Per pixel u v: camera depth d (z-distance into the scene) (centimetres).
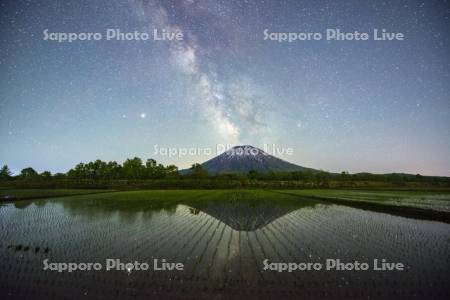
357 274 871
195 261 998
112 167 11569
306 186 8744
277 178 11181
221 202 3506
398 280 820
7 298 695
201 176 10775
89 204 3138
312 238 1414
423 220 2041
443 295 719
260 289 748
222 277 835
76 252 1123
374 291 741
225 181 9719
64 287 760
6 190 5906
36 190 5966
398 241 1352
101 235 1466
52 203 3234
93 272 877
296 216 2248
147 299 686
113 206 2931
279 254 1103
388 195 4806
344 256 1080
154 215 2258
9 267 927
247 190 7025
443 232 1584
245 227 1730
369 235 1494
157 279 818
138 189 7225
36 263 976
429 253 1132
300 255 1090
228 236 1453
